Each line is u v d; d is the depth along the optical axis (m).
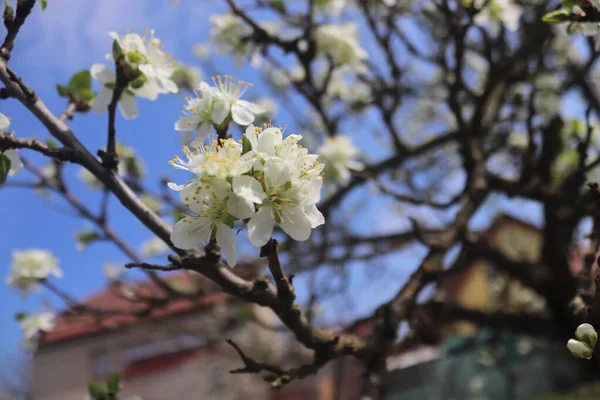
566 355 11.83
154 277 3.80
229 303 5.54
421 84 5.90
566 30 2.03
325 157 3.69
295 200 1.47
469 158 4.18
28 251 4.13
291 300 1.89
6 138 1.92
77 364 14.84
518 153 5.44
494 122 4.86
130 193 1.99
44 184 3.42
